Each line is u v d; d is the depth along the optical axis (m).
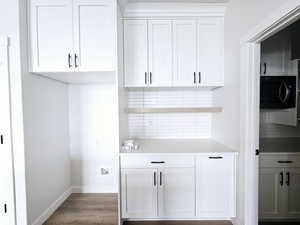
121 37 2.33
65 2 2.07
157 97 2.90
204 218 2.28
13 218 2.01
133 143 2.42
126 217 2.20
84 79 2.66
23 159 1.99
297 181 2.18
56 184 2.66
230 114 2.26
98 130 3.05
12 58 1.95
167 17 2.41
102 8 2.07
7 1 1.93
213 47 2.44
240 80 1.98
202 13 2.40
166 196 2.19
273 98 2.35
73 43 2.09
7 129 1.97
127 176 2.18
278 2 1.35
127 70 2.43
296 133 2.81
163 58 2.43
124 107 2.62
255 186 1.87
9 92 1.96
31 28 2.08
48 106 2.48
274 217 2.20
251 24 1.74
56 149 2.67
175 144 2.56
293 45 2.33
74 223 2.31
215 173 2.18
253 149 1.86
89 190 3.08
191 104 2.91
